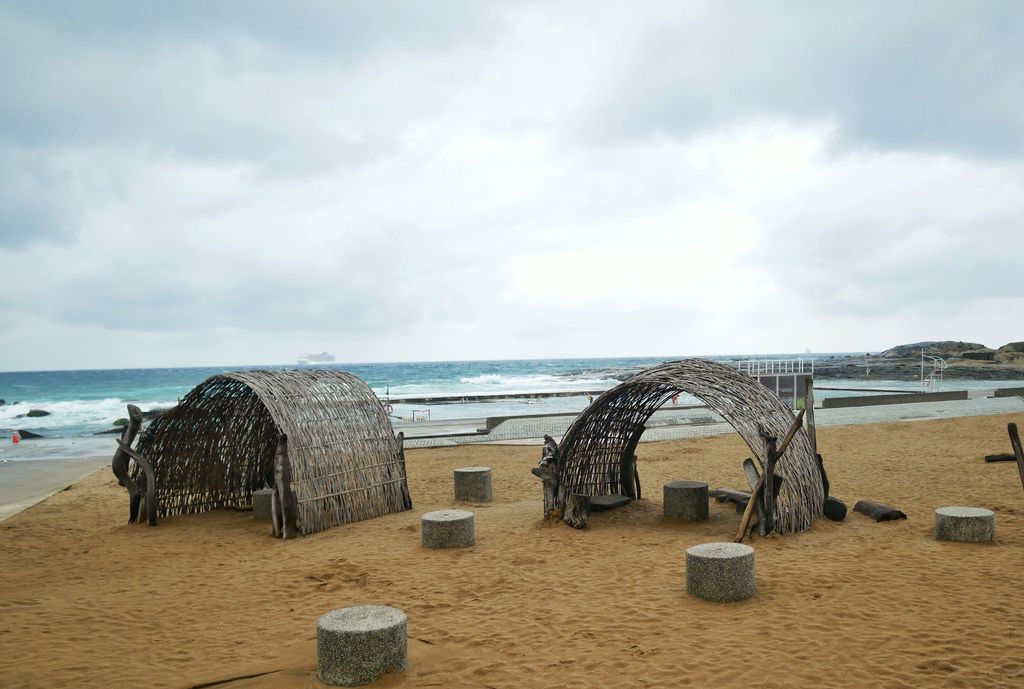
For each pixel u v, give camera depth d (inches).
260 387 478.3
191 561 408.8
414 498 585.6
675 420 1168.8
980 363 3410.4
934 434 917.8
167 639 279.7
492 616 295.9
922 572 330.0
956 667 228.7
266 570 381.4
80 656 261.9
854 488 561.6
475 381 3555.6
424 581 349.4
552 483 462.3
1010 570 329.7
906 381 2783.0
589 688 222.7
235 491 590.6
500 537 433.1
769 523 400.5
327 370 554.3
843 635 258.2
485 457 833.5
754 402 445.1
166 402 2406.5
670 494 468.1
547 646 259.9
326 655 229.3
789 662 236.4
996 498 504.7
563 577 347.9
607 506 499.2
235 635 282.8
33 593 350.3
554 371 4926.2
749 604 295.1
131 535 485.4
